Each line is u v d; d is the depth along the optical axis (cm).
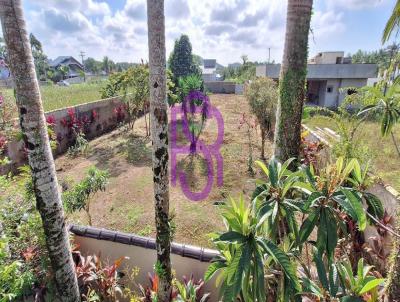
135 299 291
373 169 418
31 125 213
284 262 185
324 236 199
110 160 863
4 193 307
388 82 391
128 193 646
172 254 327
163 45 204
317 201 205
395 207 340
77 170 777
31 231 278
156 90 210
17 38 197
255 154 917
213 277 318
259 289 182
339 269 226
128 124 1313
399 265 201
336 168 216
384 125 382
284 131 301
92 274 308
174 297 283
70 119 947
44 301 270
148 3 195
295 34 278
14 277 236
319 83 1991
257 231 208
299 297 205
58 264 249
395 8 290
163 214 238
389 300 207
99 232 352
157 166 227
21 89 206
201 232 500
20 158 673
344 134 446
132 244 341
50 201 232
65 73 4266
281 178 236
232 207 213
